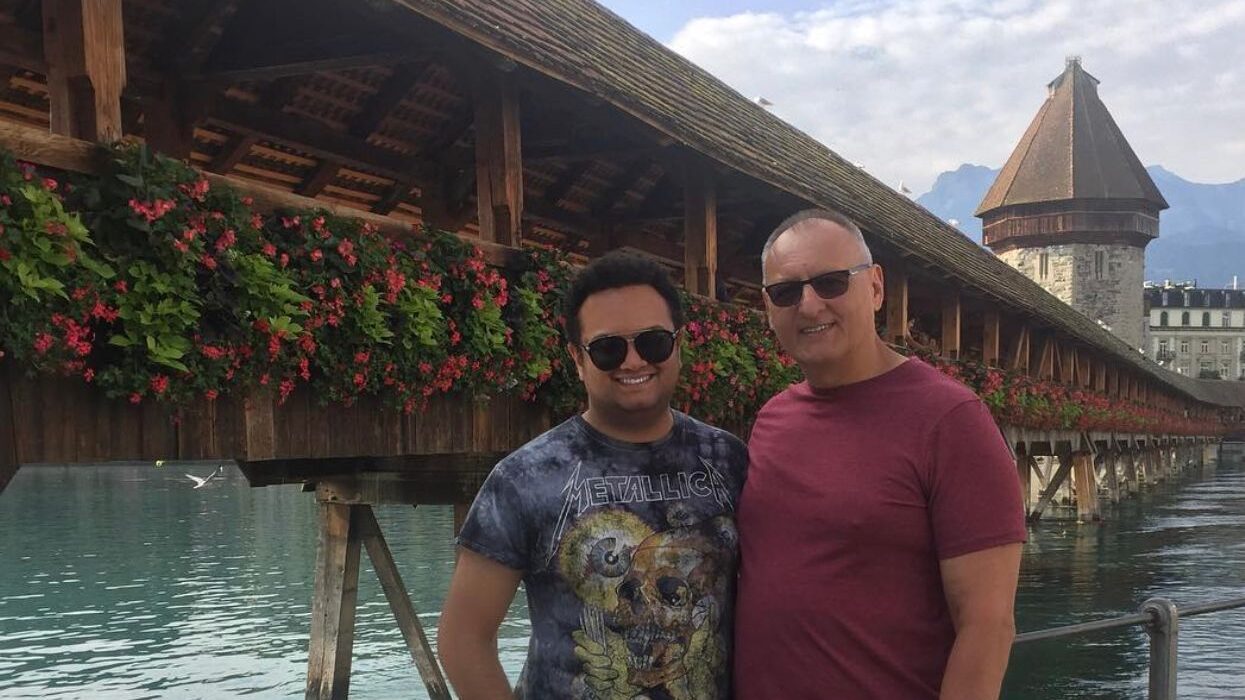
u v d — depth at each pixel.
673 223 11.56
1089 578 17.88
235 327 3.79
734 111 11.70
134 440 3.67
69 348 3.30
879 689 1.93
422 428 5.19
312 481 7.38
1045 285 52.88
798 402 2.18
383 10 4.77
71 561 22.14
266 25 6.48
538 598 1.97
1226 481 49.12
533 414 6.09
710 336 7.30
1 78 6.39
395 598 7.69
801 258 2.08
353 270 4.37
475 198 9.34
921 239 14.17
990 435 1.93
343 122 8.25
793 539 2.01
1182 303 111.12
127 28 6.46
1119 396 33.12
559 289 5.87
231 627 14.73
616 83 6.48
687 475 2.05
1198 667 11.27
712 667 2.01
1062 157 52.56
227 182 3.87
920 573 1.95
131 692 11.29
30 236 3.07
